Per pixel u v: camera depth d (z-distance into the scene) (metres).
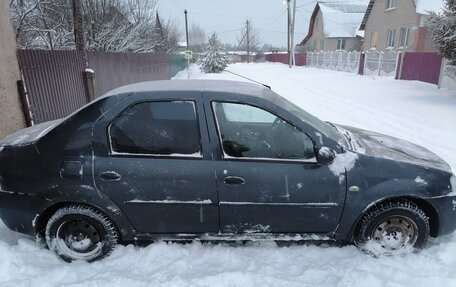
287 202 3.08
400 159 3.22
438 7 23.92
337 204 3.10
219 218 3.12
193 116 3.08
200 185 3.04
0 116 5.66
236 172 3.02
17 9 12.27
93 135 3.05
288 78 23.64
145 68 16.88
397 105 11.73
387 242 3.25
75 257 3.20
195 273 3.02
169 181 3.04
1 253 3.22
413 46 25.09
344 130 3.87
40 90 7.08
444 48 12.19
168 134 3.07
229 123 3.12
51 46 13.34
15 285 2.83
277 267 3.12
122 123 3.07
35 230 3.21
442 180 3.19
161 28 29.16
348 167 3.08
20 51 6.48
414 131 8.20
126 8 20.42
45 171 3.07
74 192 3.04
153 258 3.21
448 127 8.55
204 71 29.67
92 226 3.18
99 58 11.32
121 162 3.04
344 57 29.94
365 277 2.94
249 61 66.88
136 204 3.08
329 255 3.29
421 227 3.20
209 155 3.04
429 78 17.72
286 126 3.10
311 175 3.05
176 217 3.12
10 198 3.16
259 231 3.20
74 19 10.38
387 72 22.77
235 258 3.22
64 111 8.09
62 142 3.08
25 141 3.26
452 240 3.54
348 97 13.81
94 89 9.40
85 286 2.84
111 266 3.12
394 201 3.18
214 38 30.06
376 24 31.62
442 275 2.98
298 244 3.46
